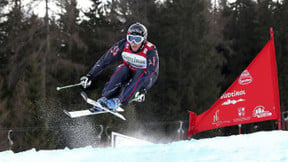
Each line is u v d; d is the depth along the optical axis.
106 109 8.02
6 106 21.33
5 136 19.73
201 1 34.03
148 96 27.59
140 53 8.09
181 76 30.50
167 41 32.09
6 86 22.56
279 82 31.97
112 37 28.31
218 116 10.33
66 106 22.67
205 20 34.62
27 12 20.59
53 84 23.58
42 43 21.25
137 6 29.36
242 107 10.04
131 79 8.26
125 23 28.53
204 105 30.64
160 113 28.98
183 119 28.58
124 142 11.20
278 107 9.77
